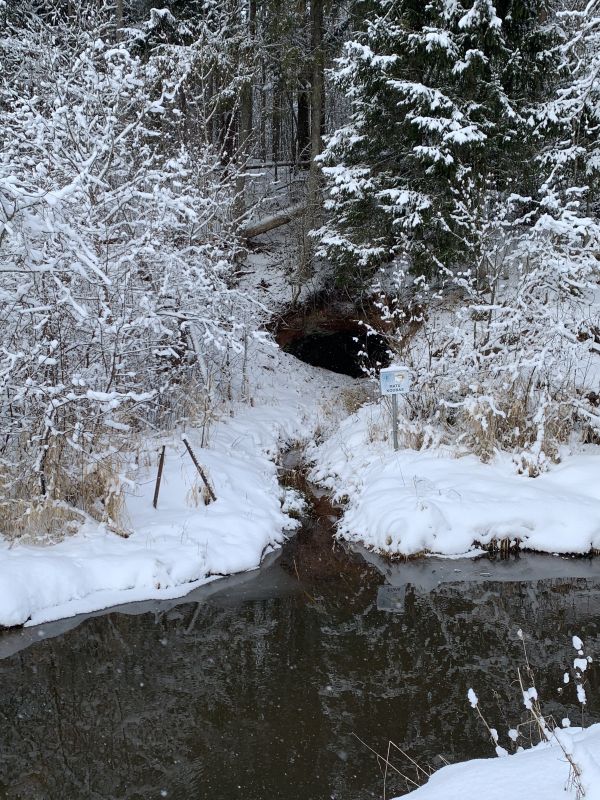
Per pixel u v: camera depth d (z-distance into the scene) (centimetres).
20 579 547
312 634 524
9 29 1362
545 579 620
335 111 2312
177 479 784
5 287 635
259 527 721
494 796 261
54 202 480
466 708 413
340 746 379
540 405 794
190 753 377
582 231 806
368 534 723
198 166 1120
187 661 483
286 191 2006
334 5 1794
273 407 1258
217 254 995
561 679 445
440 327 1040
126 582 591
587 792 222
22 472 632
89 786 352
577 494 726
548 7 1325
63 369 664
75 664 479
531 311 830
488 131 1161
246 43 1645
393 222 1198
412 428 887
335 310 1600
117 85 770
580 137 1202
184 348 988
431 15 1192
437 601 582
